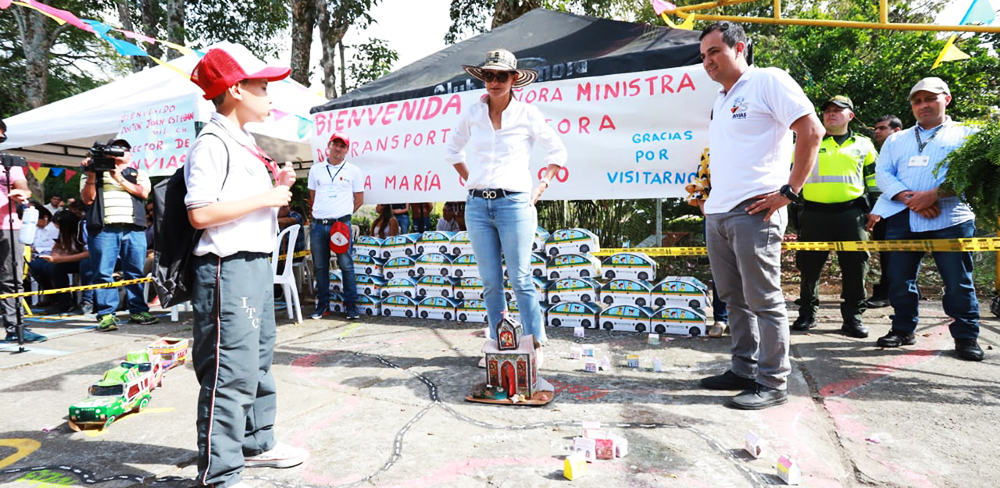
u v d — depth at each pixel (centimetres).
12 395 332
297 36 1196
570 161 483
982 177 283
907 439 234
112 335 512
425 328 489
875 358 356
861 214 420
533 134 338
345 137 546
